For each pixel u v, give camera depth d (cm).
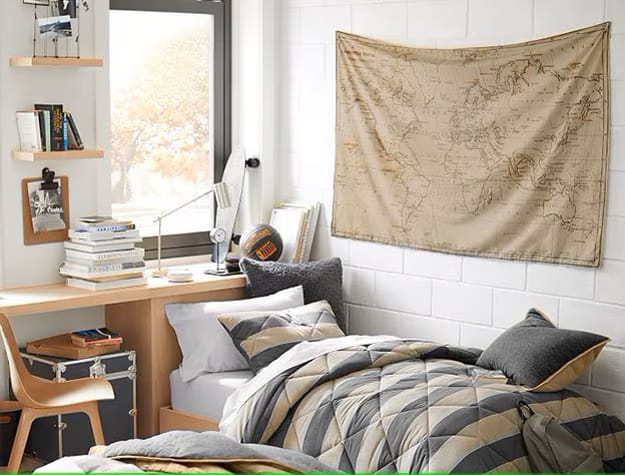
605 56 443
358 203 539
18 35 486
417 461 370
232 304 505
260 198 573
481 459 367
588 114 450
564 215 460
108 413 490
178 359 514
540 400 410
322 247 561
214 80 580
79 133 512
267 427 423
